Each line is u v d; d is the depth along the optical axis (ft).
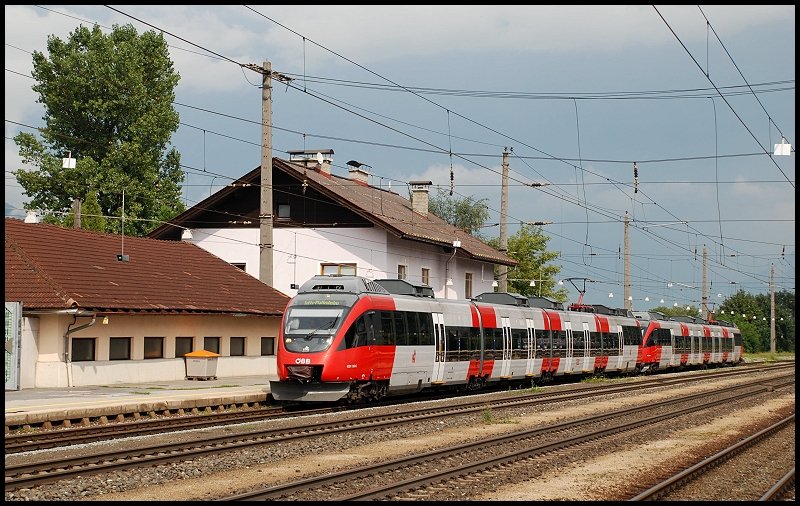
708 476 52.42
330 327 91.20
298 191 161.58
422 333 104.12
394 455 58.90
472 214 326.44
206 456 55.42
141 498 42.50
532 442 66.64
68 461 50.47
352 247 159.43
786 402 111.65
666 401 106.11
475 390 124.67
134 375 107.65
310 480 45.24
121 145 185.57
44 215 182.39
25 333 96.43
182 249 134.10
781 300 506.48
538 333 136.98
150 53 196.03
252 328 129.39
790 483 50.19
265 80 105.70
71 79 184.44
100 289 104.99
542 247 266.36
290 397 90.94
